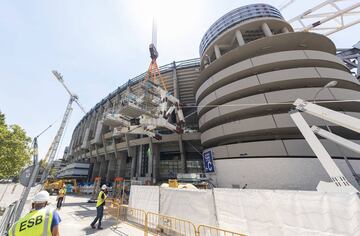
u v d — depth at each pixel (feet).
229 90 67.92
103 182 130.31
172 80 115.85
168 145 104.01
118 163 127.54
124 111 55.47
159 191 28.22
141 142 106.42
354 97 54.95
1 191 39.75
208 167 65.36
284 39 66.23
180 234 21.83
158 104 61.67
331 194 12.18
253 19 82.94
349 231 10.77
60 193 48.19
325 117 30.66
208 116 73.10
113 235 23.98
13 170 67.41
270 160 51.03
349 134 53.67
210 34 98.53
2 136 62.28
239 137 65.26
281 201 14.51
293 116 34.81
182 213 22.90
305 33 63.87
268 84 61.31
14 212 18.89
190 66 112.68
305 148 50.55
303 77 57.88
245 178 52.90
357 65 98.32
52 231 7.89
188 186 33.96
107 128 141.28
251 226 15.75
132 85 126.52
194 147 96.84
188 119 110.42
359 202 10.82
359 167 46.55
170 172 101.65
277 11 89.86
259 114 63.67
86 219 34.32
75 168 151.23
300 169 47.26
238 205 17.30
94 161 153.99
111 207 39.50
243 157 56.24
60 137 110.42
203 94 82.79
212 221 19.15
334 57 65.26
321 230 11.97
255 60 66.80
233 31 83.82
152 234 24.36
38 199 8.68
